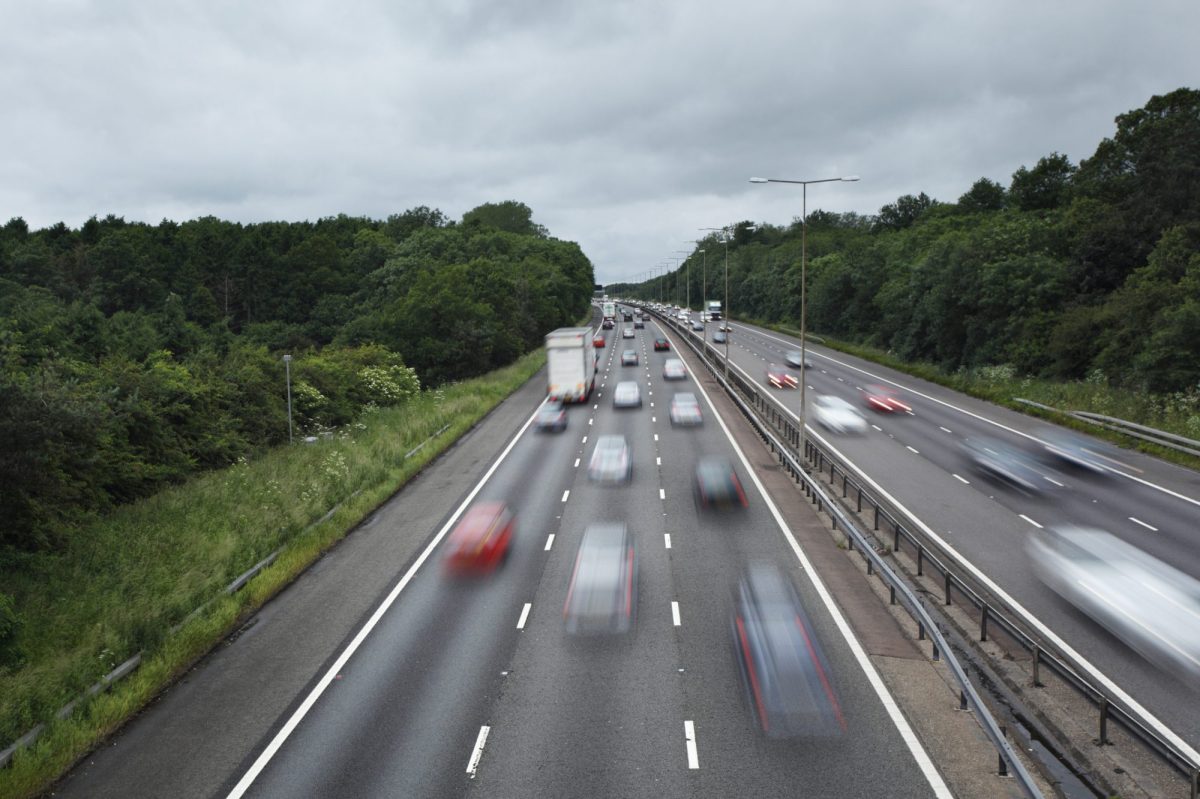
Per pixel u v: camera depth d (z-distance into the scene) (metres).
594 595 23.25
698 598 22.81
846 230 195.25
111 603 22.05
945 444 44.69
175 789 14.53
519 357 103.75
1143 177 75.00
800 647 19.47
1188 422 42.03
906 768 14.36
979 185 149.25
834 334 123.06
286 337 109.88
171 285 126.88
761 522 30.36
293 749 15.64
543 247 177.38
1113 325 59.03
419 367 87.81
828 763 14.59
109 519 30.53
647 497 34.38
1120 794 13.06
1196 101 81.19
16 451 23.77
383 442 45.06
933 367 79.19
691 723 16.09
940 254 81.94
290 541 28.25
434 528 30.89
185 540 27.94
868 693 17.12
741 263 195.00
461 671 18.75
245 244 138.00
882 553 26.17
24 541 25.25
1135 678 17.30
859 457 41.50
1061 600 21.83
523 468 40.91
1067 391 55.56
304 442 47.50
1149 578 23.06
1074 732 15.07
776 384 72.06
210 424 43.56
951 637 19.23
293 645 20.72
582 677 18.22
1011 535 27.72
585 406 62.44
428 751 15.37
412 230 191.62
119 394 37.34
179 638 20.30
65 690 17.55
